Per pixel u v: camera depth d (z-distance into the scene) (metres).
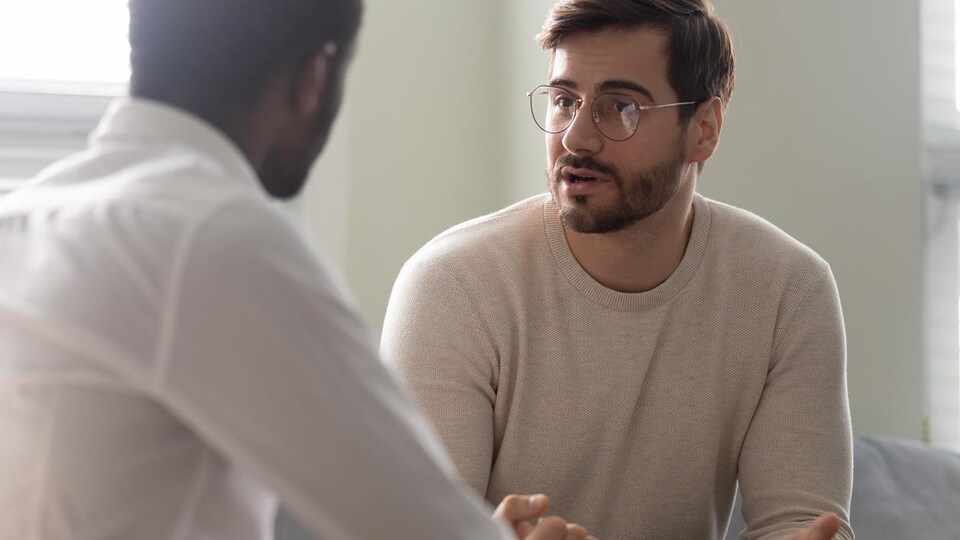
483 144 3.01
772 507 1.95
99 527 0.93
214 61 1.01
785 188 2.75
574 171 1.87
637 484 2.00
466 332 1.93
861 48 2.81
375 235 2.93
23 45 2.86
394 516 0.93
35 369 0.93
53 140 2.87
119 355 0.90
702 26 1.93
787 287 2.04
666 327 1.99
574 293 1.96
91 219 0.94
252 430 0.90
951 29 3.18
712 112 2.00
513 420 1.96
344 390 0.92
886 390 2.86
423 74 2.96
